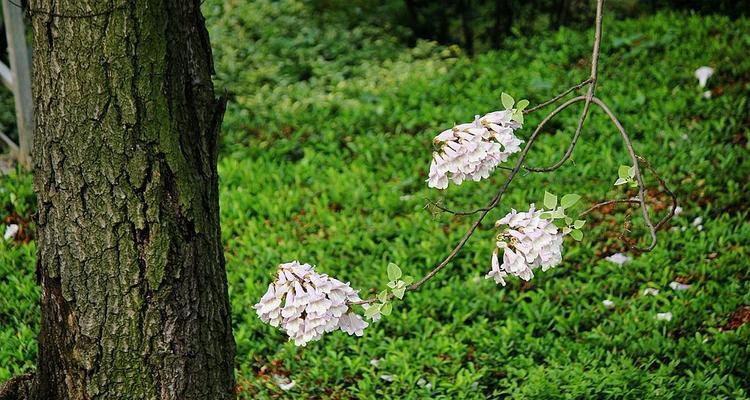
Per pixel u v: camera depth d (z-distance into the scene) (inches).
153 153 115.0
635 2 389.7
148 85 113.3
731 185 240.4
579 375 167.8
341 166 267.4
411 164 265.7
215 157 123.6
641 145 264.8
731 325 189.9
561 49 341.7
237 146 277.7
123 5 110.7
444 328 189.9
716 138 268.1
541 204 236.7
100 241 116.4
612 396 163.9
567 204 104.8
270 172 262.2
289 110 302.0
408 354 179.5
